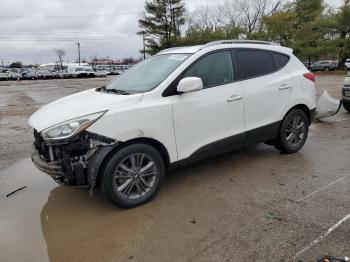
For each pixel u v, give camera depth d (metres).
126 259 3.02
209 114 4.35
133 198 3.90
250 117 4.84
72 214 3.90
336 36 40.25
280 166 5.09
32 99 17.64
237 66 4.74
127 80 4.64
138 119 3.78
